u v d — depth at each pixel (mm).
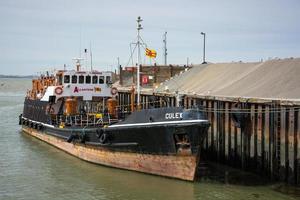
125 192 19969
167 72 56375
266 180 21875
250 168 23656
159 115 21656
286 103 20922
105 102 30516
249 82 34219
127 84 60938
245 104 24125
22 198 19125
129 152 23281
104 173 23562
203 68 48938
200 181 21672
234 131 24828
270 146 22000
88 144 26078
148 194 19641
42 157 28297
